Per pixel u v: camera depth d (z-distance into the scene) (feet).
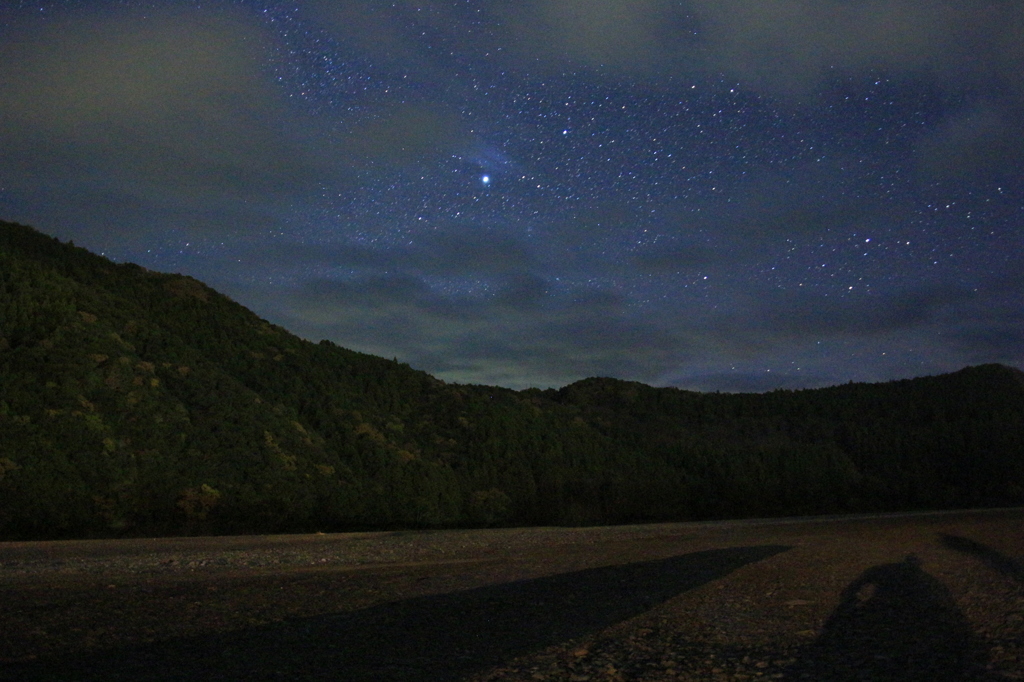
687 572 41.83
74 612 27.04
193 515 109.50
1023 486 262.26
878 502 250.98
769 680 17.12
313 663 19.31
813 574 38.99
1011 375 408.67
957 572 37.35
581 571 43.24
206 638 22.84
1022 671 17.02
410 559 52.70
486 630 24.26
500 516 177.47
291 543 67.92
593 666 18.88
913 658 18.79
